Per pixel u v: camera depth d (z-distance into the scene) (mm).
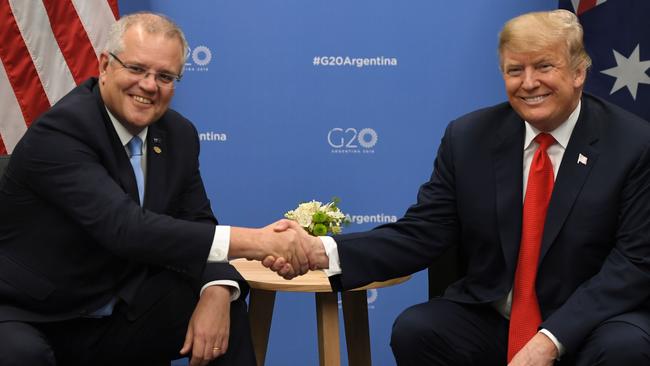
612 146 2717
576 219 2693
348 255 2895
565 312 2576
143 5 4398
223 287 2725
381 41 4520
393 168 4570
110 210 2639
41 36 4148
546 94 2658
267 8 4461
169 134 2949
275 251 2797
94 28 4180
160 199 2848
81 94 2828
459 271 3000
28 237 2748
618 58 4320
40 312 2721
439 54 4543
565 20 2658
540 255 2721
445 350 2766
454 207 2934
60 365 2762
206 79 4453
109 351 2754
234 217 4512
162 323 2744
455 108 4566
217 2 4434
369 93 4539
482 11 4543
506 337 2791
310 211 3646
